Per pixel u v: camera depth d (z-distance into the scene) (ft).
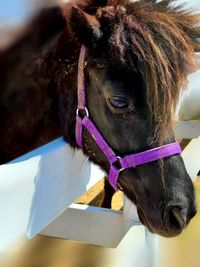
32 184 3.74
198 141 8.29
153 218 4.55
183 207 4.44
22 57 5.84
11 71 5.94
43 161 3.97
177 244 6.79
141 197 4.67
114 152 4.75
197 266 6.52
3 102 6.12
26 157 3.88
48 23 5.74
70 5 5.34
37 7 5.77
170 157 4.51
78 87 4.99
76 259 6.37
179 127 8.16
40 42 5.75
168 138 4.52
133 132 4.53
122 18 4.65
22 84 5.88
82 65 4.93
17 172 3.51
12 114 6.10
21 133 6.10
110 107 4.57
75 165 4.86
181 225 4.43
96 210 5.27
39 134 5.95
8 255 6.89
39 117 5.85
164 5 5.05
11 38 5.83
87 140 5.08
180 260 6.43
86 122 4.95
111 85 4.48
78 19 4.58
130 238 4.72
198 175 10.05
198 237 7.46
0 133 6.34
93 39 4.61
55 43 5.54
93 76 4.76
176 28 4.55
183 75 4.50
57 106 5.63
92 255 6.27
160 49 4.35
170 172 4.50
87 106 4.93
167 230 4.46
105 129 4.76
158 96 4.26
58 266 6.41
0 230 3.27
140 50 4.33
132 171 4.67
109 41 4.56
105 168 5.07
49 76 5.57
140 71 4.32
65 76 5.32
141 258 4.72
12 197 3.43
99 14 4.79
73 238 5.45
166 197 4.46
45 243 7.29
